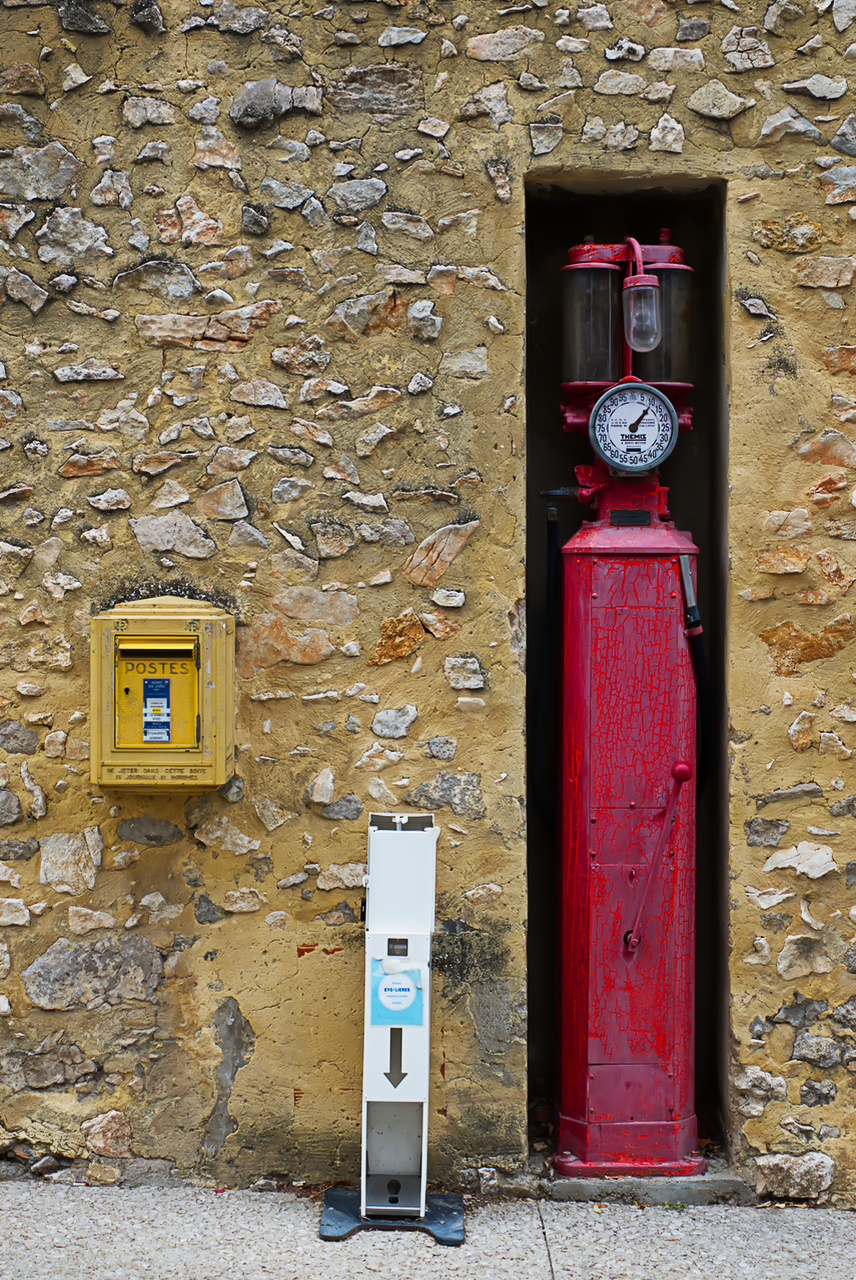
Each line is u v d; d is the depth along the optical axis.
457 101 3.31
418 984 3.10
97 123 3.34
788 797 3.36
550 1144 3.52
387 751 3.37
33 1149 3.37
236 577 3.38
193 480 3.38
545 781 3.72
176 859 3.38
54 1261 2.90
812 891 3.36
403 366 3.35
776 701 3.37
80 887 3.39
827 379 3.36
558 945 3.54
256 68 3.32
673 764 3.30
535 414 3.83
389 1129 3.20
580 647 3.33
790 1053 3.35
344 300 3.34
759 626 3.37
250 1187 3.36
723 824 3.45
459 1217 3.14
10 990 3.38
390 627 3.36
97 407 3.38
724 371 3.40
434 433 3.35
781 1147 3.34
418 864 3.13
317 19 3.30
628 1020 3.32
